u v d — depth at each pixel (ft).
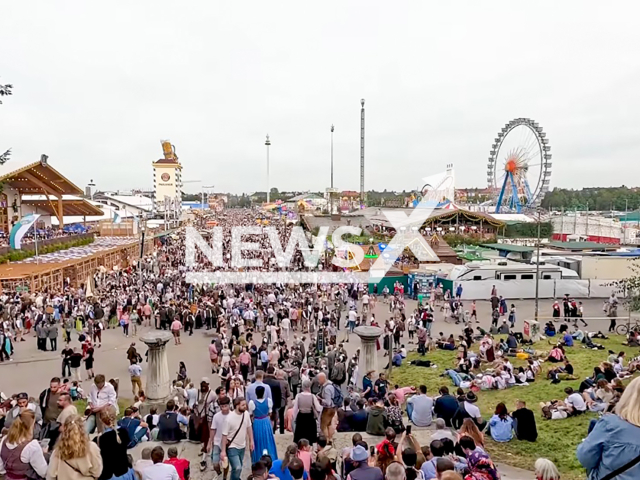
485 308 112.88
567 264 129.90
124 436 22.12
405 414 47.29
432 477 24.13
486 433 41.68
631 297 91.66
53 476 18.35
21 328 82.94
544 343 79.77
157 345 52.54
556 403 47.80
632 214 309.22
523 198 247.09
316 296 107.04
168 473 21.89
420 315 91.81
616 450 11.28
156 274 145.59
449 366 68.69
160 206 476.13
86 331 83.30
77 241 174.40
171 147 522.06
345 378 52.49
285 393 40.52
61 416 25.86
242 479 28.22
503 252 158.81
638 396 11.71
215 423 27.61
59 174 169.27
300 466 21.65
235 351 63.87
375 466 25.35
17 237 119.34
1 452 20.11
